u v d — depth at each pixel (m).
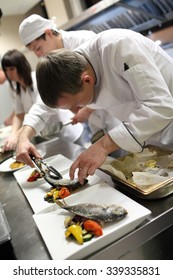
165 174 0.81
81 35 1.44
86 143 1.90
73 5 2.52
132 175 0.84
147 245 0.67
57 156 1.25
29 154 1.14
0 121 3.80
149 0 1.82
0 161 1.47
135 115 0.83
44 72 0.77
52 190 0.89
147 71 0.81
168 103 0.79
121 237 0.62
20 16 3.20
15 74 1.86
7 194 1.02
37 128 1.37
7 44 3.54
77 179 0.89
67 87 0.78
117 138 0.81
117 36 0.87
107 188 0.81
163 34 2.07
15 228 0.77
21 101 2.11
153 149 0.97
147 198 0.74
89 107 1.34
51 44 1.43
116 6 1.87
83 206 0.70
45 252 0.63
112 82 0.97
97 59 0.93
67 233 0.63
